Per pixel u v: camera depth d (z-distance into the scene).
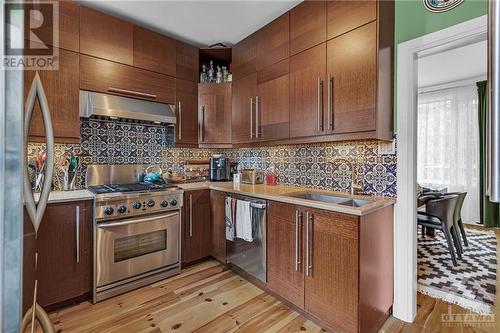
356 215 1.50
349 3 1.80
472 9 1.50
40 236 1.78
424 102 4.90
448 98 4.63
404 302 1.81
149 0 2.15
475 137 4.37
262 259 2.16
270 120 2.43
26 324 0.64
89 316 1.83
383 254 1.74
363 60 1.72
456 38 1.55
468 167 4.44
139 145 2.79
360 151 2.09
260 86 2.54
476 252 3.08
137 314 1.86
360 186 2.08
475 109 4.37
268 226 2.11
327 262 1.66
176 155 3.09
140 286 2.25
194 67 2.96
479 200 4.32
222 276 2.47
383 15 1.70
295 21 2.18
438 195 3.07
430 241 3.49
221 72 3.14
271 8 2.25
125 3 2.20
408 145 1.78
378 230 1.68
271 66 2.42
